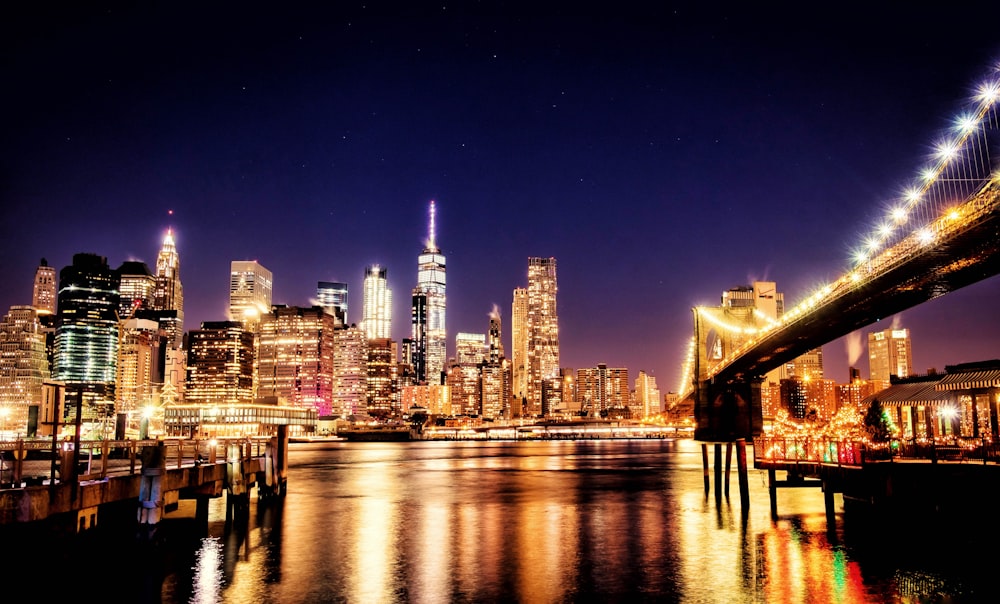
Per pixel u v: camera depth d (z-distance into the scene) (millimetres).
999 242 54125
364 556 49625
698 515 67938
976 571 40875
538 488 101938
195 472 50125
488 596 39562
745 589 39781
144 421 53844
